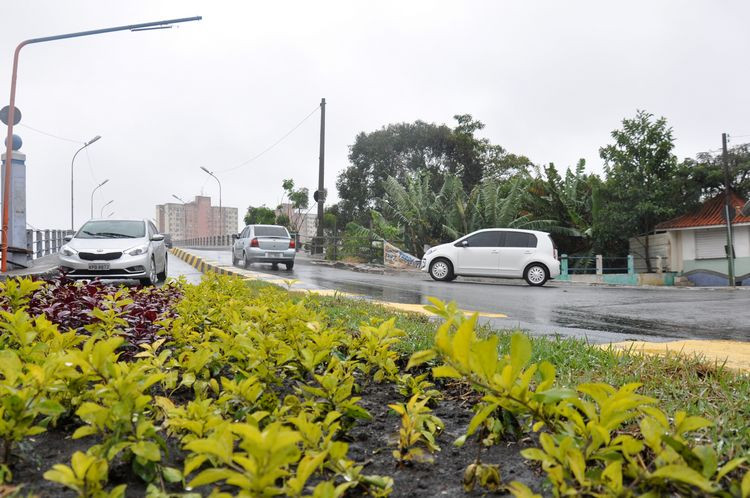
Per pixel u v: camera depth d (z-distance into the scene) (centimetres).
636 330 711
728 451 205
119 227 1308
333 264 2619
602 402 153
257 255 2005
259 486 121
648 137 2483
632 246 2788
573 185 2739
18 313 261
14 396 170
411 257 2453
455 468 201
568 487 142
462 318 173
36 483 172
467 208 2564
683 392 295
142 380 194
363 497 173
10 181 1417
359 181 4438
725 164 2394
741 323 798
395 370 297
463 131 4409
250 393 212
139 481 176
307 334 294
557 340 461
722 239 2506
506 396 151
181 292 681
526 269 1670
